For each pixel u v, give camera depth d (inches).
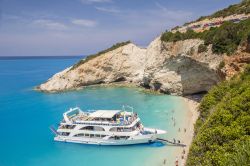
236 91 1412.4
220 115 1168.2
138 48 4281.5
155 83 3447.3
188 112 2429.9
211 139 1034.1
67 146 1806.1
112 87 3986.2
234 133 986.7
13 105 3070.9
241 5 3449.8
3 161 1585.9
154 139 1764.3
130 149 1711.4
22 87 4429.1
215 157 871.7
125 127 1776.6
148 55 3671.3
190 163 1042.1
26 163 1556.3
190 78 2974.9
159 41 3437.5
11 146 1820.9
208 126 1192.8
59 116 2573.8
